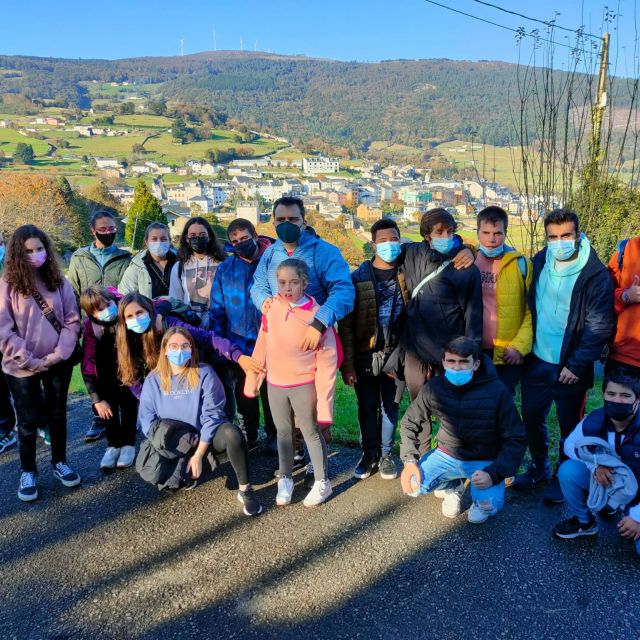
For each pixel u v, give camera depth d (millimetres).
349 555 2812
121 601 2549
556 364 3234
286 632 2344
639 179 5766
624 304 3088
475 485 2885
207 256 4094
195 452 3279
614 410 2723
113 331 3576
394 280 3355
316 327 3002
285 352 3098
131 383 3551
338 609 2459
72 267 4664
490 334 3412
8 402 4242
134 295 3420
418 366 3344
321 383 3150
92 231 4605
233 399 4023
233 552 2865
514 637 2291
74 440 4293
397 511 3189
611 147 5809
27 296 3334
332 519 3131
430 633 2318
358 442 4109
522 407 3408
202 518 3178
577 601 2471
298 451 3707
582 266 3072
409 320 3291
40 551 2926
